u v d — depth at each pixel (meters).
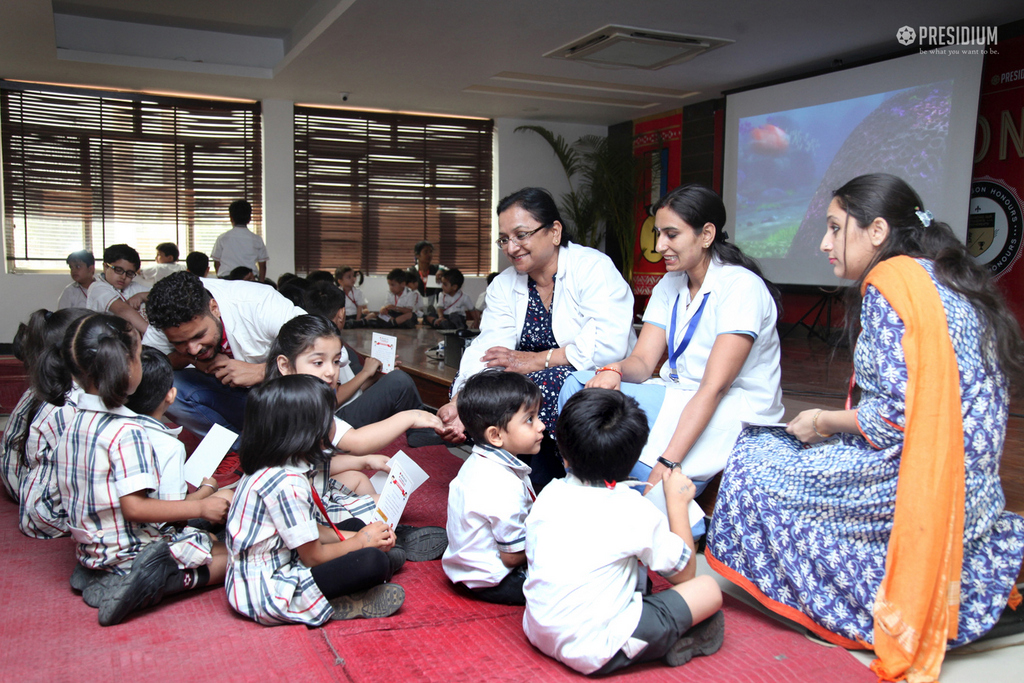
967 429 1.50
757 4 5.25
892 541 1.49
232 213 6.80
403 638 1.58
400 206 8.82
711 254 2.15
